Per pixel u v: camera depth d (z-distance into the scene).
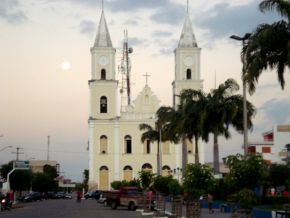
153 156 107.81
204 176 31.83
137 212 48.25
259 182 22.55
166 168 107.25
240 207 21.61
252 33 32.81
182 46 107.00
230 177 22.66
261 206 40.03
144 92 109.50
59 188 178.62
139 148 107.94
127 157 107.50
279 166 63.31
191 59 106.69
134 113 108.69
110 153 107.19
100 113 107.38
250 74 32.31
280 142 96.25
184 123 55.44
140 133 107.94
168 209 49.38
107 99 107.50
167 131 68.00
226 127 54.09
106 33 108.62
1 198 56.69
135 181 78.56
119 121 107.75
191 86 105.75
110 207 58.50
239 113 52.19
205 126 53.91
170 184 52.53
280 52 32.66
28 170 105.06
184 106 55.69
